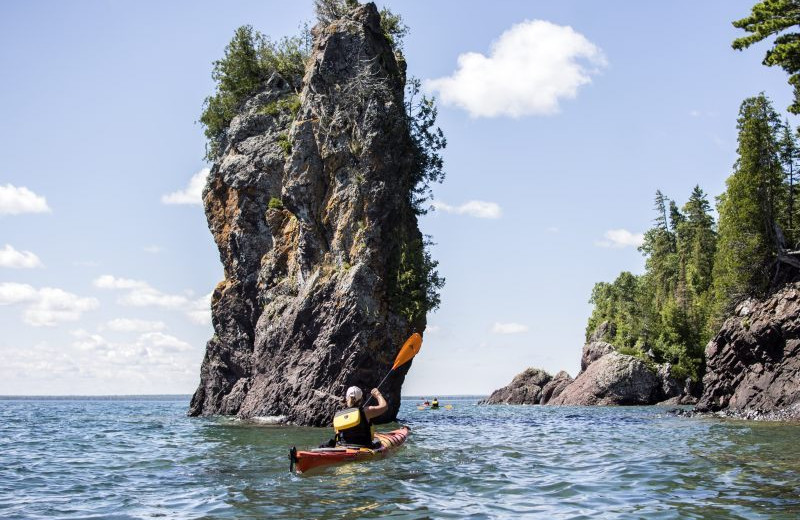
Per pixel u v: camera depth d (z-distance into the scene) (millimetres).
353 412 15281
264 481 12492
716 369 42938
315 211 36188
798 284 39594
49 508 10258
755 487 11242
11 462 16453
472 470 13531
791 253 45375
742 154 48750
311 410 31984
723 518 8898
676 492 10828
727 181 51094
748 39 29156
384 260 34406
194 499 10820
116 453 18516
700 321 73688
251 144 42875
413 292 34250
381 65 37719
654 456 16078
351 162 35469
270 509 9867
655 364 73188
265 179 41812
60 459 17094
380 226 34531
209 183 45062
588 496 10594
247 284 41938
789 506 9602
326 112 36438
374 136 35062
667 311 75188
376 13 38656
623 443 20203
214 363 43750
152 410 67750
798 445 18859
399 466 14078
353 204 34719
